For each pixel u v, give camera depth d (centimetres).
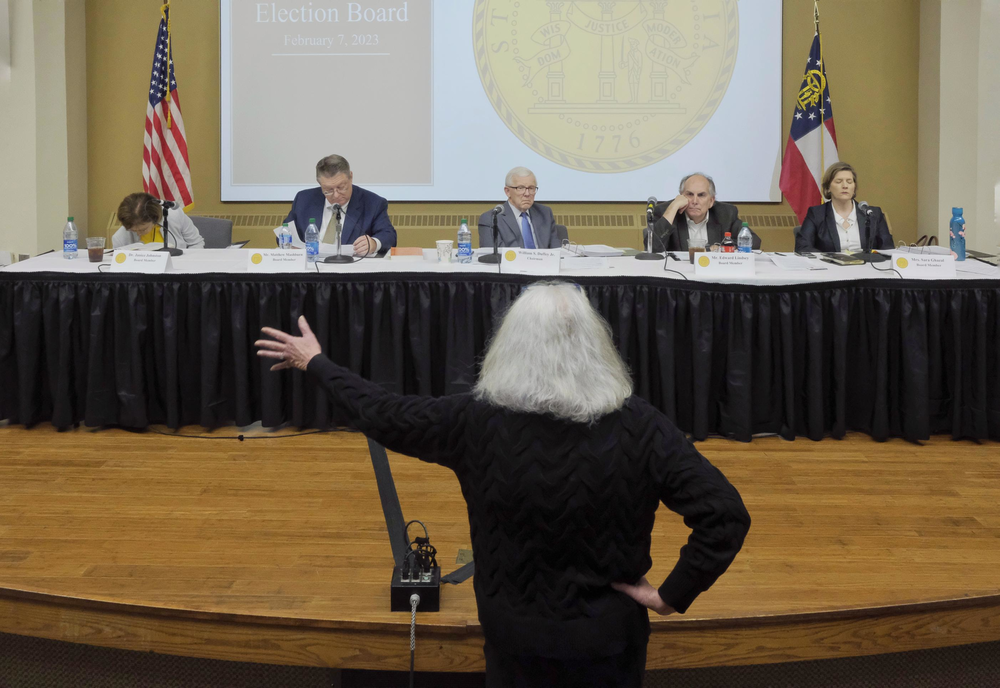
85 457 318
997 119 634
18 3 625
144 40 668
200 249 423
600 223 669
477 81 658
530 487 134
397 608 205
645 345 342
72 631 215
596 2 650
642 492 137
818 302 335
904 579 225
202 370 346
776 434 347
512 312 142
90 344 342
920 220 672
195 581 222
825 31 659
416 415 145
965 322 336
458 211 672
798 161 629
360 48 654
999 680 226
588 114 660
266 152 664
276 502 278
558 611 137
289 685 217
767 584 222
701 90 655
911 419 337
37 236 650
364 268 357
